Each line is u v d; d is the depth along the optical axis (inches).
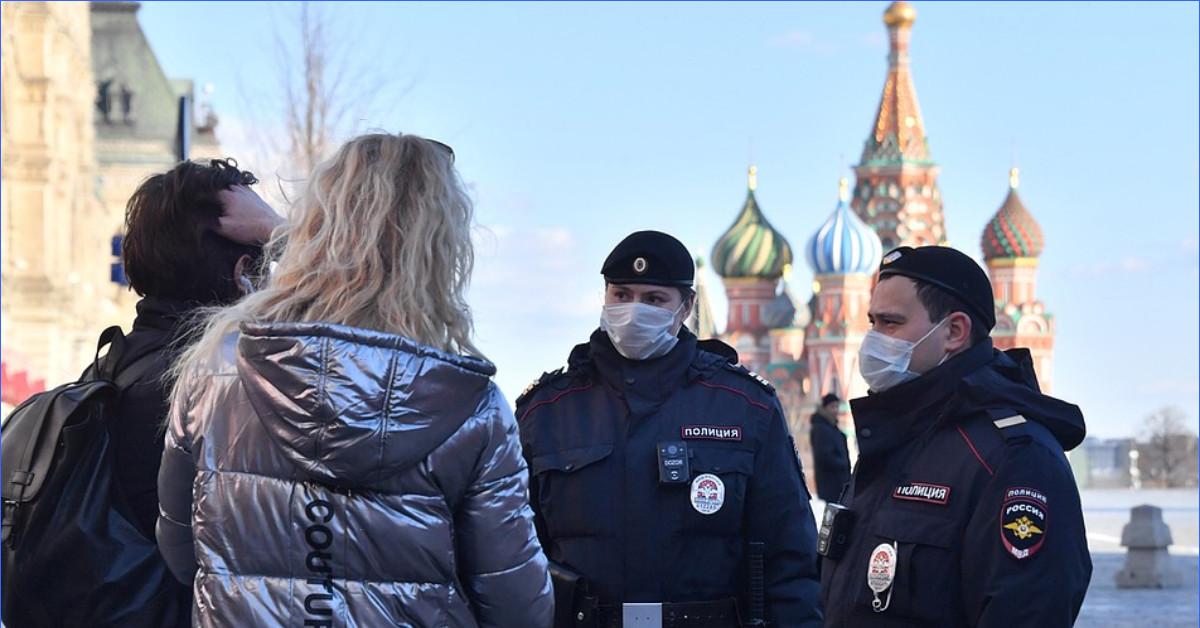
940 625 160.1
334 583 134.7
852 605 166.6
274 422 133.0
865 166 3115.2
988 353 170.7
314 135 980.6
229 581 135.7
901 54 3139.8
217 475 137.4
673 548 203.3
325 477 132.8
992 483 158.6
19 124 1622.8
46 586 158.6
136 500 163.8
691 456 204.8
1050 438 160.9
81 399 160.1
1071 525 156.3
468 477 137.3
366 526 134.2
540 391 215.3
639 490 204.7
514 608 139.8
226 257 174.1
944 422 165.3
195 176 173.0
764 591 206.5
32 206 1627.7
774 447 209.8
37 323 1619.1
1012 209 3144.7
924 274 169.9
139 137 2586.1
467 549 138.8
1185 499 2918.3
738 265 3142.2
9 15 1609.3
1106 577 850.8
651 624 201.8
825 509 174.1
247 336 133.2
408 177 140.9
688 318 220.5
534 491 212.1
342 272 137.2
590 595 203.6
